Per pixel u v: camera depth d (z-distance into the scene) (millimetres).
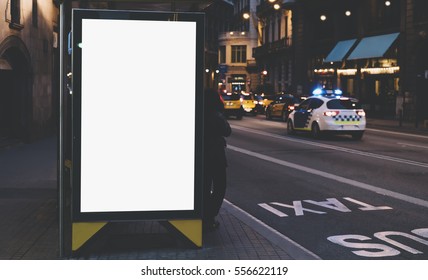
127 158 5691
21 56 17234
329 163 14086
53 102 21906
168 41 5641
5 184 10234
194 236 6078
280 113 33375
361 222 7934
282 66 55156
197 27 5660
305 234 7281
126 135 5672
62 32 5711
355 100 21047
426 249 6586
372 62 37656
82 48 5527
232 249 6203
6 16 15344
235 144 19016
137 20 5582
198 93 5727
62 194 5797
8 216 7652
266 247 6320
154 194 5766
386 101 36469
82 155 5629
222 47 80625
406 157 15312
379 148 17734
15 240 6469
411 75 33219
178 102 5719
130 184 5715
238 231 7059
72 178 5637
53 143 18281
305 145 18688
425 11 32188
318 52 45094
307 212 8602
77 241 5746
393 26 35938
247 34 78250
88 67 5555
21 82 17875
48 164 13055
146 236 6355
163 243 6238
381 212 8547
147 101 5672
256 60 65812
